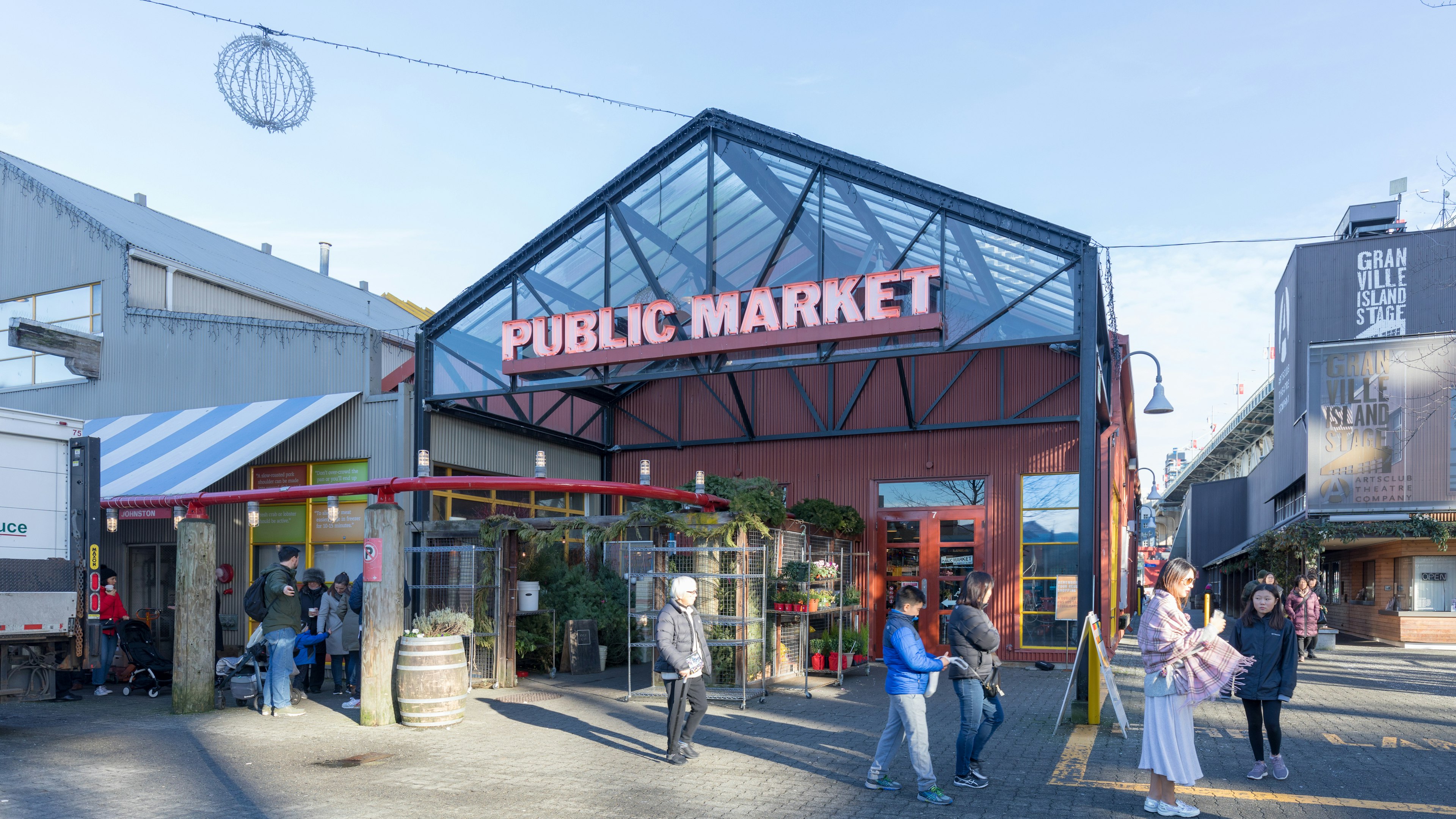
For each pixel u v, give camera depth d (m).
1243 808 6.85
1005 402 16.95
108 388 19.33
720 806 6.86
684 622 8.45
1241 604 40.97
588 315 14.56
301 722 10.41
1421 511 23.56
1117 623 21.17
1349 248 31.06
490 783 7.54
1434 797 7.18
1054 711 11.25
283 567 11.13
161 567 17.23
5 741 9.19
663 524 12.70
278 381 17.56
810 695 12.38
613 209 15.18
